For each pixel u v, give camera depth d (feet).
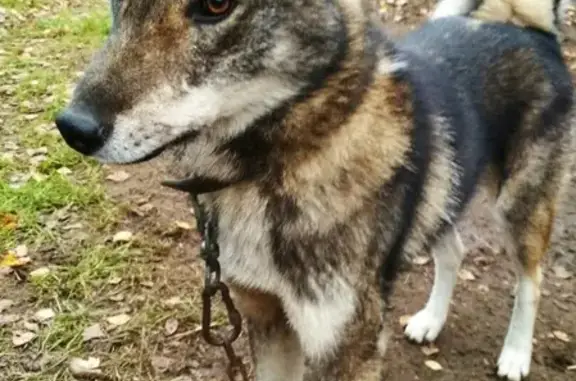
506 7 3.49
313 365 2.78
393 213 2.70
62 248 4.24
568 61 6.19
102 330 3.75
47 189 4.65
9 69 6.50
